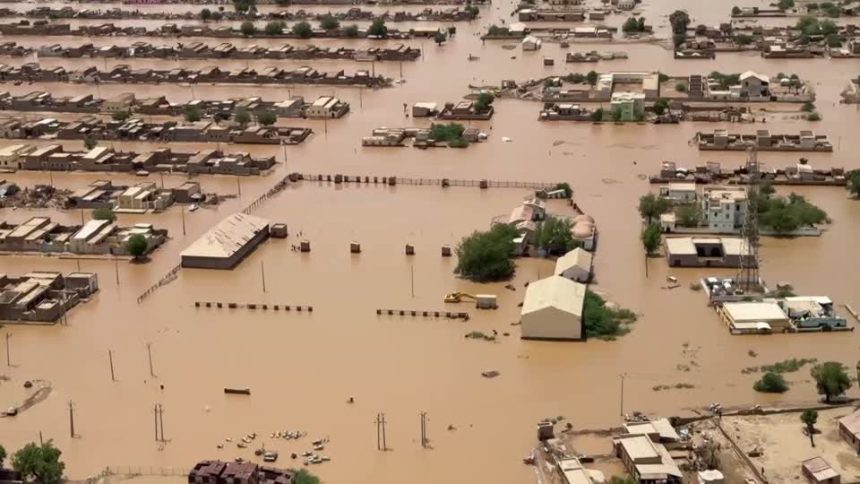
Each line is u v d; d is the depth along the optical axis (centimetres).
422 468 15400
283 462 15625
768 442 15625
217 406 17212
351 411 16950
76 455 16000
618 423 16338
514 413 16750
